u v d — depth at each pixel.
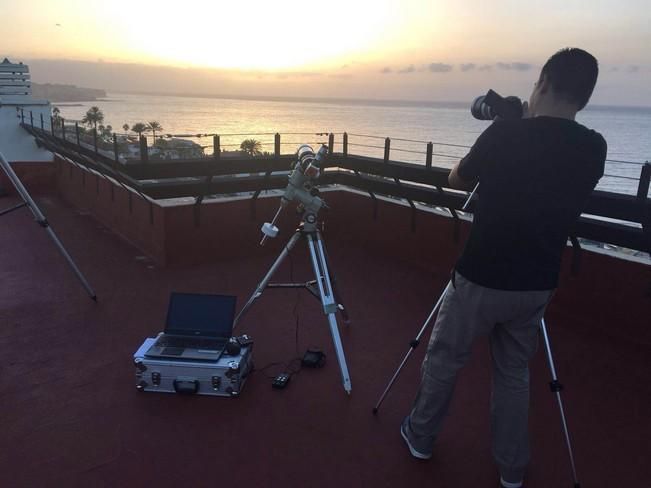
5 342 3.52
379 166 5.36
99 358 3.33
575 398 3.01
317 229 3.16
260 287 3.33
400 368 2.68
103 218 7.05
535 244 1.94
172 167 4.93
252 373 3.20
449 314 2.17
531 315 2.08
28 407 2.77
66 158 8.12
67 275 4.91
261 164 5.34
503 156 1.90
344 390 3.03
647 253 3.65
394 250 5.57
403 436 2.56
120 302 4.28
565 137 1.87
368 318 4.07
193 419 2.71
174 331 3.14
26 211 7.77
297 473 2.32
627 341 3.74
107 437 2.53
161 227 5.10
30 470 2.28
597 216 3.69
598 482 2.31
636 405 2.95
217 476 2.28
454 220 4.83
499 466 2.23
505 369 2.18
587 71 1.85
